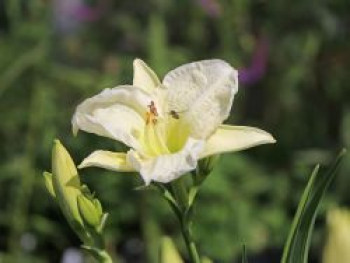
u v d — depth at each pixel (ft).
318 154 5.27
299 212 1.90
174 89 2.01
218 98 1.96
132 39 5.53
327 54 5.56
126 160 1.90
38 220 4.97
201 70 1.99
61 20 5.57
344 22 5.50
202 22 5.53
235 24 5.40
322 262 2.01
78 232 2.04
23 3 5.21
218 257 4.76
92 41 5.60
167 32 5.52
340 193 5.05
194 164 1.86
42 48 4.93
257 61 5.34
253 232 4.91
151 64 4.86
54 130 4.94
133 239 5.16
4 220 4.94
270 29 5.48
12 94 4.99
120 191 4.82
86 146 4.84
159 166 1.86
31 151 4.93
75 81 4.91
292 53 5.49
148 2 5.29
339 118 5.59
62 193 2.03
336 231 1.98
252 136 1.91
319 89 5.61
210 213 4.76
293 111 5.59
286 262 1.91
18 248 4.94
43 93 4.93
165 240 2.07
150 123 1.97
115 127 1.94
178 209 1.99
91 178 4.84
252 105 5.65
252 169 5.14
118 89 1.96
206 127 1.95
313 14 5.45
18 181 4.99
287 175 5.27
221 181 4.76
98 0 5.56
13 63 4.93
